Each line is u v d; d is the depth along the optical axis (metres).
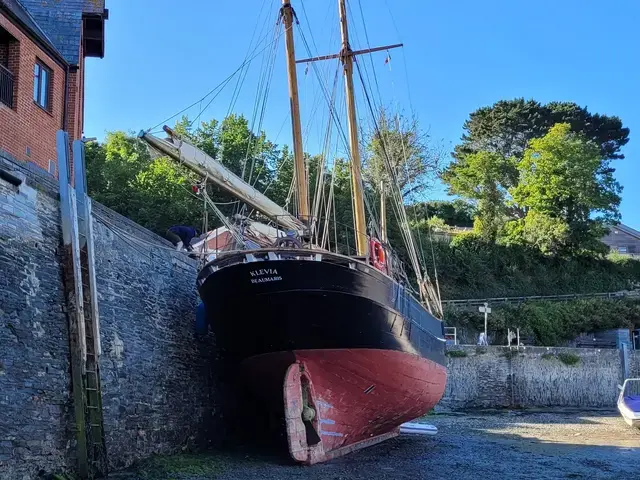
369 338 13.59
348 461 14.04
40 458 9.62
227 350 14.04
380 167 34.78
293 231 14.32
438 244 48.19
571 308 43.69
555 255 50.75
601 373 35.53
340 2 19.02
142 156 32.03
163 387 13.54
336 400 14.02
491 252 50.00
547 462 15.04
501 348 33.78
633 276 52.69
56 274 10.81
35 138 17.09
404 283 16.77
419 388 16.70
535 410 31.73
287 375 13.02
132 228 13.62
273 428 16.31
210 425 15.45
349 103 18.64
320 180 17.12
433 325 18.36
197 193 12.59
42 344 10.08
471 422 25.80
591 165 51.22
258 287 12.59
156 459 12.38
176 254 15.43
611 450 17.58
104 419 11.20
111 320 12.05
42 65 17.94
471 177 54.53
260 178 36.56
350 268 12.92
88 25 21.70
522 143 64.19
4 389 9.09
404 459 14.75
